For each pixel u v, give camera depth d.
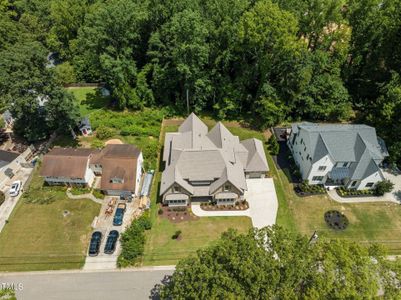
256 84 63.94
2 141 58.81
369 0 56.53
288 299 25.77
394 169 52.38
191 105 65.25
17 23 84.19
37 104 50.44
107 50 59.53
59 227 43.81
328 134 47.88
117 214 44.72
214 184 45.38
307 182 49.03
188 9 55.56
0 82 46.16
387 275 28.47
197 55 56.09
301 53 56.28
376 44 60.34
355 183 47.91
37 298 36.47
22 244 41.81
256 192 48.69
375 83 61.31
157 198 47.84
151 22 64.12
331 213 45.66
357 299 25.67
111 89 71.69
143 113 64.38
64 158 48.62
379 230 43.53
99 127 59.22
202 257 30.03
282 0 57.84
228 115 64.69
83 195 48.19
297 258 27.83
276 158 54.88
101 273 38.88
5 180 50.94
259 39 51.62
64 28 78.88
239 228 43.53
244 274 26.00
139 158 49.69
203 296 26.38
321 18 56.00
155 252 40.88
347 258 28.08
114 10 56.44
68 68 75.12
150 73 67.06
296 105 62.09
